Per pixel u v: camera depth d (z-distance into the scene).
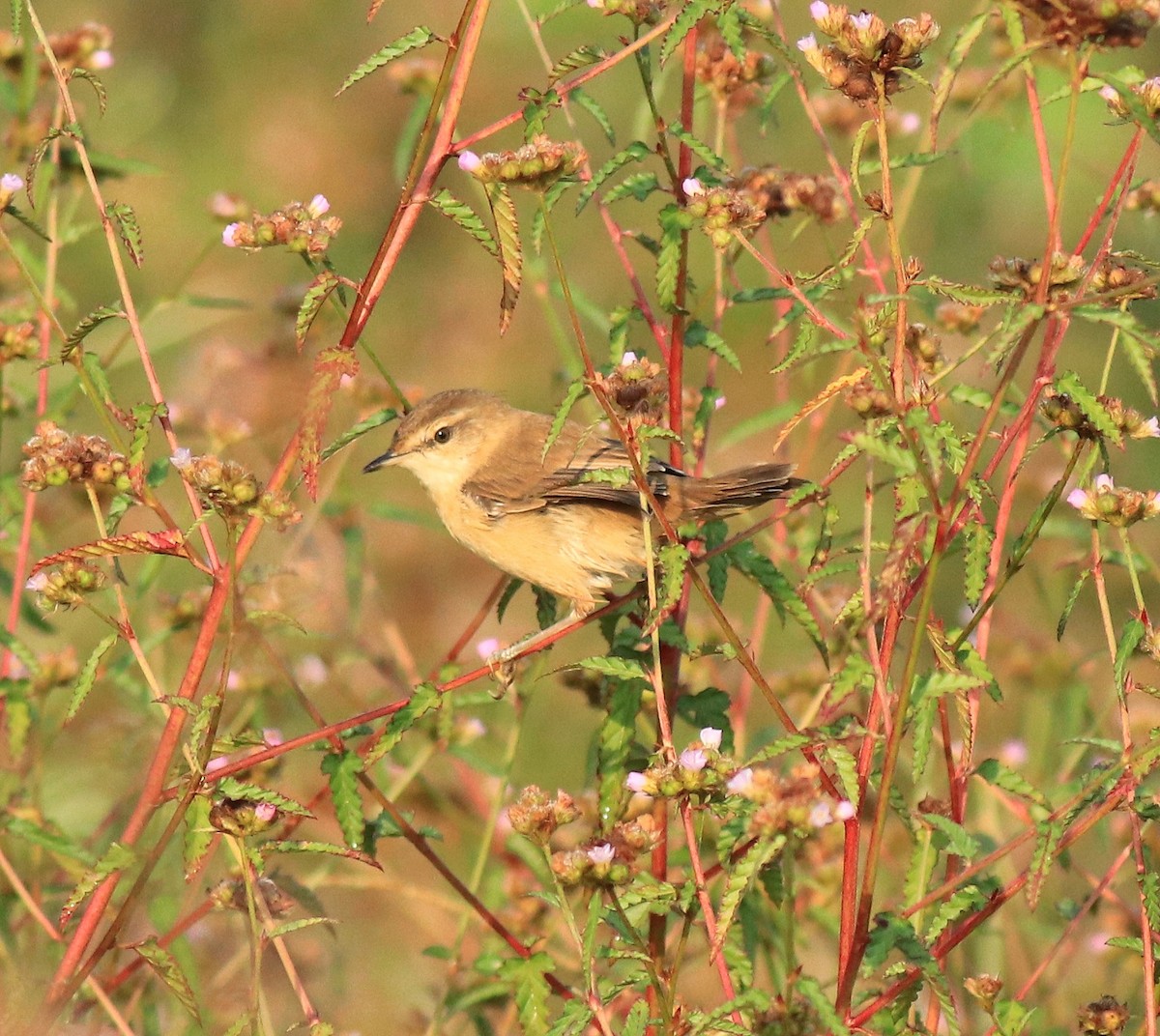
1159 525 16.33
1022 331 7.32
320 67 22.38
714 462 16.31
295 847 7.66
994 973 9.46
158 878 10.09
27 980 8.88
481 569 16.92
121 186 20.12
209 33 22.50
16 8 8.99
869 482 7.32
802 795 6.63
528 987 8.45
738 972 7.57
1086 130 17.83
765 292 9.45
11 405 11.19
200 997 9.15
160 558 10.81
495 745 14.00
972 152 14.05
